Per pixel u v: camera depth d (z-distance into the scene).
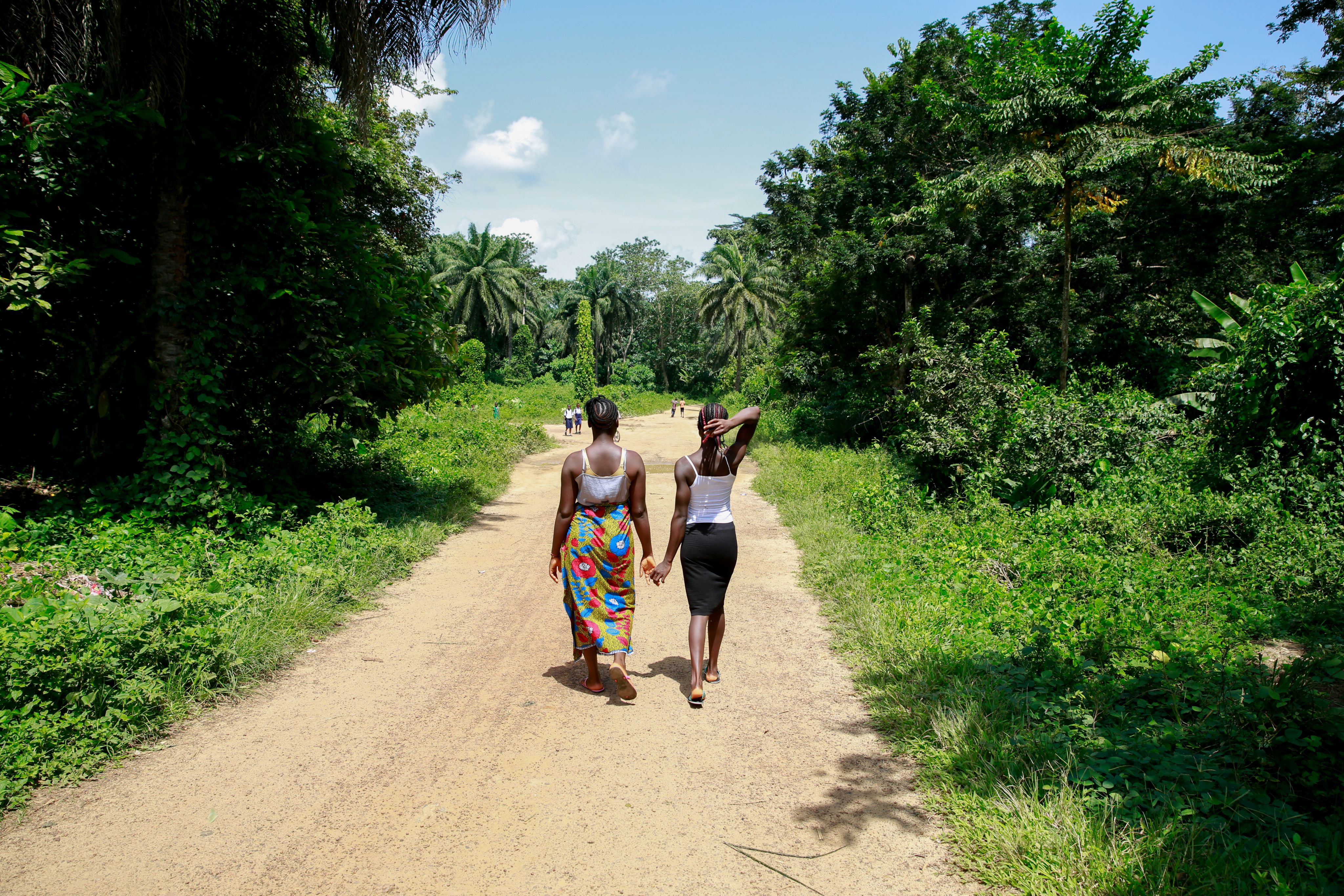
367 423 9.65
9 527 6.53
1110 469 9.66
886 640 5.15
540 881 2.80
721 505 4.43
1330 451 8.43
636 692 4.57
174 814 3.23
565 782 3.52
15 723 3.62
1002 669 4.46
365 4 8.22
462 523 10.21
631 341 73.31
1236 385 9.17
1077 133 13.52
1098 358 18.66
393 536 8.29
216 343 8.12
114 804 3.31
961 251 18.02
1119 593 5.89
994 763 3.46
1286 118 19.73
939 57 19.36
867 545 7.87
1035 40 14.36
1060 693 4.20
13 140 6.75
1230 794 3.11
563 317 66.50
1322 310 8.57
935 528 8.37
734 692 4.59
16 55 7.19
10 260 6.98
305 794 3.40
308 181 9.18
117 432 8.44
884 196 20.28
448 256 55.09
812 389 23.77
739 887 2.77
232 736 3.99
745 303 49.88
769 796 3.41
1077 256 19.22
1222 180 13.07
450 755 3.78
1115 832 2.85
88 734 3.75
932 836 3.09
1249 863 2.63
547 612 6.29
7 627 4.25
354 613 6.16
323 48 9.27
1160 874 2.61
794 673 4.90
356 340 8.86
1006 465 10.02
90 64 7.28
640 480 4.34
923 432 11.38
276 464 10.04
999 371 12.12
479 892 2.74
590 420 4.31
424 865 2.89
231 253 8.29
